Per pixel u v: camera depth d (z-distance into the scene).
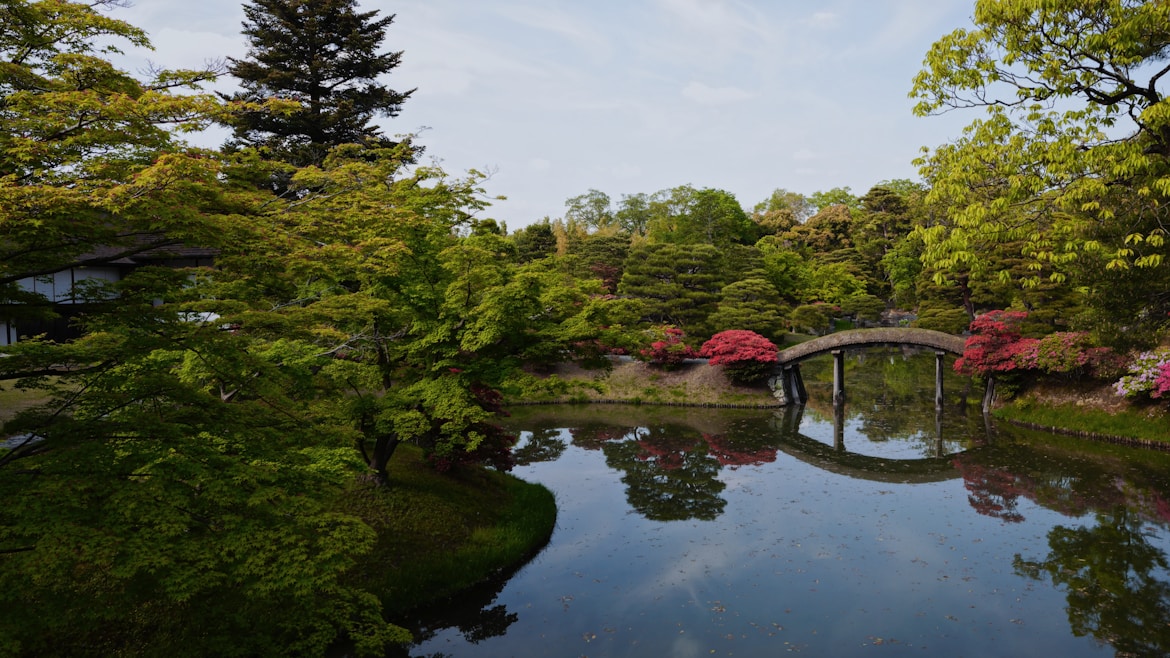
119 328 6.70
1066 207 11.85
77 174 5.97
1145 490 18.50
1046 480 19.75
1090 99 11.58
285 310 8.66
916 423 29.38
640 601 12.35
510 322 13.07
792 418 31.44
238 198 6.88
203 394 7.28
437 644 11.02
